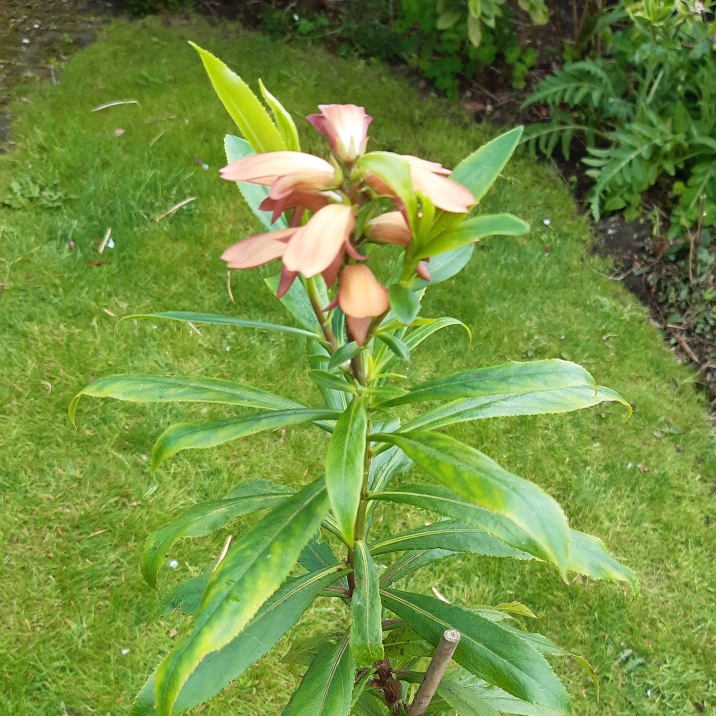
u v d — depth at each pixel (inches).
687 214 147.9
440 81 179.0
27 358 113.8
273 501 47.4
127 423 110.0
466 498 33.9
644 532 109.4
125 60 167.6
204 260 131.4
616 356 132.9
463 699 54.4
